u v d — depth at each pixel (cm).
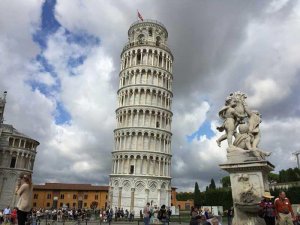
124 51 9262
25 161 9994
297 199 6372
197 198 10362
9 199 9219
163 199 7688
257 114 1177
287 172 10794
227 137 1164
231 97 1227
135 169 7681
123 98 8612
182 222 4491
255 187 1023
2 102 10275
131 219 5575
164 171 7981
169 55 9338
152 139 8012
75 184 13775
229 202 8506
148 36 9206
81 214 5506
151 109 8219
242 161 1070
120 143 8050
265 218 946
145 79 8581
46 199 12988
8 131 9806
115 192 7606
